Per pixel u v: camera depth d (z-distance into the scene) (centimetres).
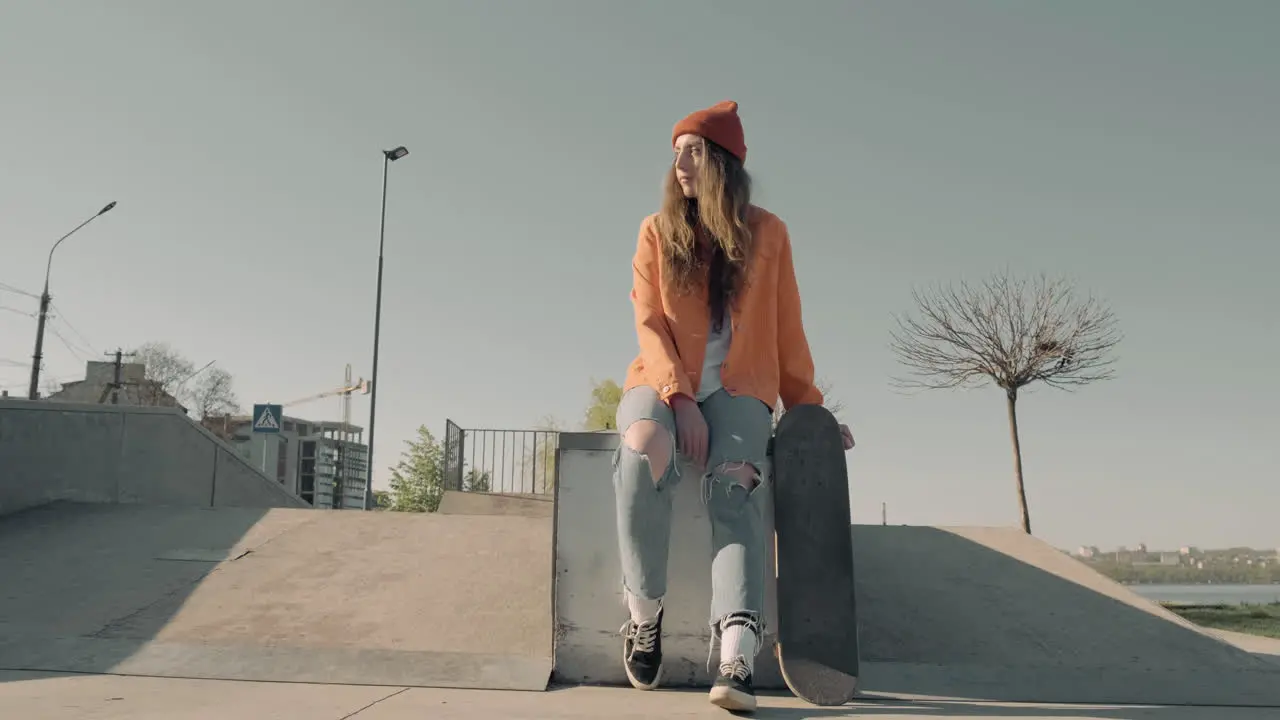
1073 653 338
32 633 322
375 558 425
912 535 479
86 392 4712
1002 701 271
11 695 244
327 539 460
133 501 690
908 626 364
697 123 279
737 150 283
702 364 271
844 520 257
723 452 252
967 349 1335
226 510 539
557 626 294
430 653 302
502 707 239
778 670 289
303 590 378
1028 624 366
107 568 410
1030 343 1315
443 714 225
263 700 244
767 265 281
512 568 410
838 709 250
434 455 3130
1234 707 267
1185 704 271
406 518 509
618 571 294
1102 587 407
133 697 244
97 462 645
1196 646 346
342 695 256
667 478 256
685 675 285
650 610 267
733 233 273
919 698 274
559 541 297
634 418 253
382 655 299
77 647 307
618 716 226
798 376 292
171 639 320
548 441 1477
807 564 252
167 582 388
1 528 504
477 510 1369
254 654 301
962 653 338
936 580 414
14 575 401
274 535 469
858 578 416
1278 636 649
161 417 730
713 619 239
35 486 577
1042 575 421
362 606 359
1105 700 274
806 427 266
